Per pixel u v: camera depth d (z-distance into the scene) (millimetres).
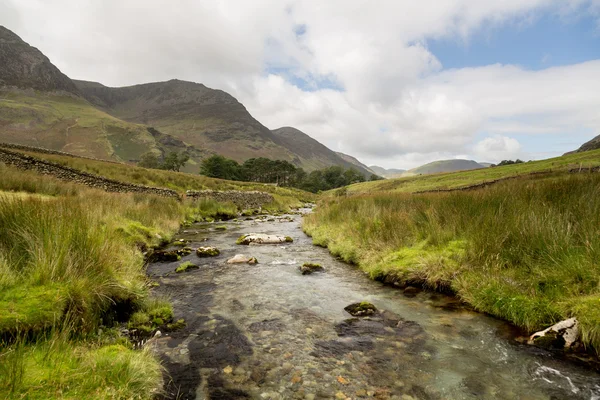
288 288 6816
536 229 6078
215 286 6895
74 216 5891
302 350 4207
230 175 105250
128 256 7367
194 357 4000
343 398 3227
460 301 5824
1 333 3102
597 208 6324
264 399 3209
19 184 13594
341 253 9812
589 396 3178
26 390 2523
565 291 4664
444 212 9047
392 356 4047
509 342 4281
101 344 3838
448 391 3328
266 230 16016
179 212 18609
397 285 6945
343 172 159000
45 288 3934
